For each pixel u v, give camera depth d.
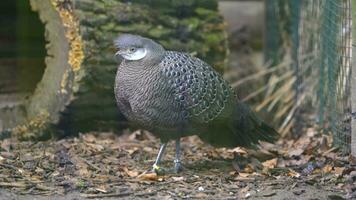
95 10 12.19
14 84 14.22
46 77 12.65
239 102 11.16
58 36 12.35
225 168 11.33
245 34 20.75
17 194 10.01
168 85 10.48
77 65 12.13
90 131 13.01
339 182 10.68
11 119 13.05
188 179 10.71
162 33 12.69
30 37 15.35
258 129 11.41
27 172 10.83
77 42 12.12
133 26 12.45
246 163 11.52
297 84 14.77
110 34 12.22
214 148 12.31
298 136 13.66
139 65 10.52
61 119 12.57
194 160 11.74
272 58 16.86
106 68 12.26
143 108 10.55
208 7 13.17
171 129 10.74
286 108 14.73
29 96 13.39
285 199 10.02
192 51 12.94
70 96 12.29
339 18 12.50
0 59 15.45
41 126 12.63
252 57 19.52
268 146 12.82
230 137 11.42
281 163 11.53
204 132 11.16
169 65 10.53
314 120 14.04
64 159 11.41
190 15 13.03
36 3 12.55
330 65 12.95
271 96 15.16
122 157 11.77
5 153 11.64
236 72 17.81
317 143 12.59
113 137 12.98
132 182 10.55
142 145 12.48
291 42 15.82
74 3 12.06
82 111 12.59
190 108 10.62
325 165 11.37
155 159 11.73
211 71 10.88
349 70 12.18
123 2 12.49
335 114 12.57
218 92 10.78
